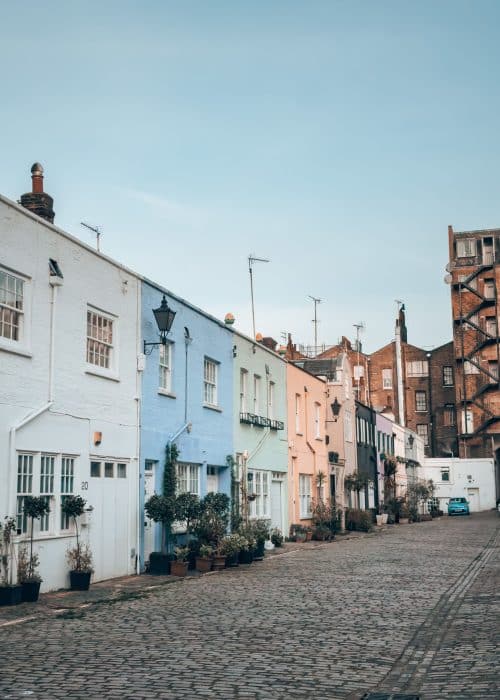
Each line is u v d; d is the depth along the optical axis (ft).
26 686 25.67
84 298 56.59
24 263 49.62
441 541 101.50
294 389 112.16
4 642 33.14
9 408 47.34
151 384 66.59
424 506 202.90
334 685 26.43
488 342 238.89
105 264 59.82
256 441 94.12
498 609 43.09
